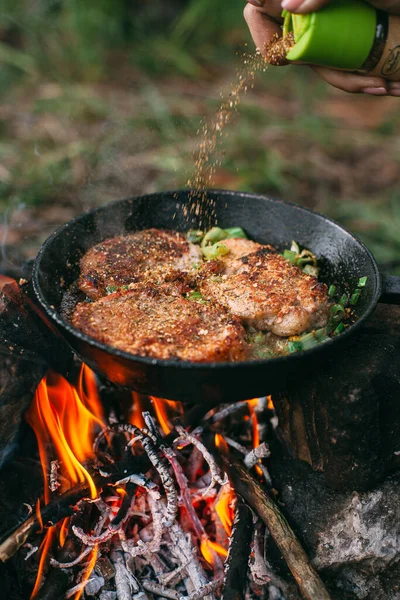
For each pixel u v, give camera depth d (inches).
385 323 27.5
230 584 24.6
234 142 53.6
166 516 25.6
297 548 24.9
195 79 65.4
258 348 26.2
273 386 24.0
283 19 25.9
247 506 26.1
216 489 27.2
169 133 54.3
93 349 23.4
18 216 43.2
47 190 45.9
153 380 23.4
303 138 55.8
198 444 26.3
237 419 29.3
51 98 57.8
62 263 27.6
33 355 26.9
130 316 25.6
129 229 30.2
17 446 26.6
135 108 58.3
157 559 26.2
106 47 67.9
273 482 27.2
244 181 48.2
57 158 49.1
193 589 25.8
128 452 26.9
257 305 26.3
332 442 24.9
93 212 29.0
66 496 25.5
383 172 51.4
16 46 67.1
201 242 30.8
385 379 24.7
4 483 25.7
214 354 24.2
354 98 63.7
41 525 24.9
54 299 26.6
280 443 27.7
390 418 25.2
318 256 29.2
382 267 40.5
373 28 23.5
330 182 49.7
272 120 58.1
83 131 54.0
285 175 50.5
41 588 24.8
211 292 27.5
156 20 72.8
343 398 24.3
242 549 25.2
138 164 49.7
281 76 66.7
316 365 24.3
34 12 68.1
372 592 25.4
